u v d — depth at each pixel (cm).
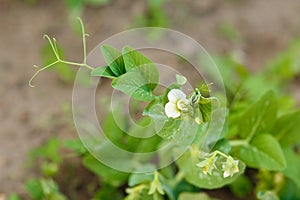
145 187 123
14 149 139
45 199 130
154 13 160
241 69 141
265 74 156
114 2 164
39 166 137
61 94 147
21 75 150
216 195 136
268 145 121
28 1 163
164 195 128
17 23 158
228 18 167
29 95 147
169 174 128
